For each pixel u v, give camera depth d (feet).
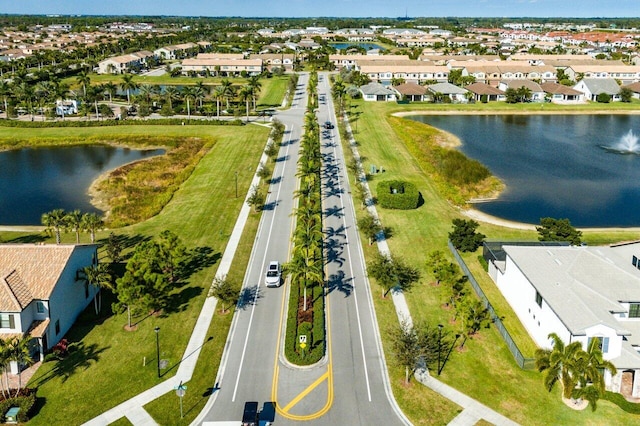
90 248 220.23
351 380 173.27
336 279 238.89
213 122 527.40
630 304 185.47
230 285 217.15
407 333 178.60
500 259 238.07
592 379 156.35
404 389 169.37
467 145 485.15
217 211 317.63
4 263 194.49
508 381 173.99
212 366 179.63
